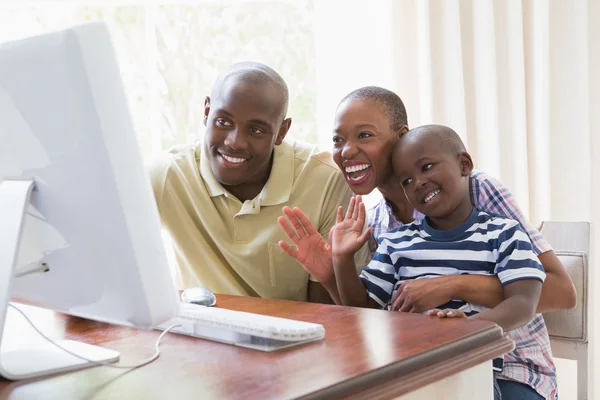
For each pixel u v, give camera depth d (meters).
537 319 1.31
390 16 2.18
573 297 1.29
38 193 0.69
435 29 2.20
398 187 1.46
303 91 2.32
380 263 1.35
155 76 2.25
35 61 0.63
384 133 1.43
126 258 0.66
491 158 2.24
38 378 0.72
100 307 0.72
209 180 1.50
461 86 2.19
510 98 2.26
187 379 0.69
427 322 0.91
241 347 0.81
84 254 0.68
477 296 1.20
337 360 0.73
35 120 0.66
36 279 0.75
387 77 2.20
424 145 1.30
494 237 1.26
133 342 0.86
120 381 0.69
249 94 1.38
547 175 2.28
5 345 0.84
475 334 0.84
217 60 2.28
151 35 2.24
